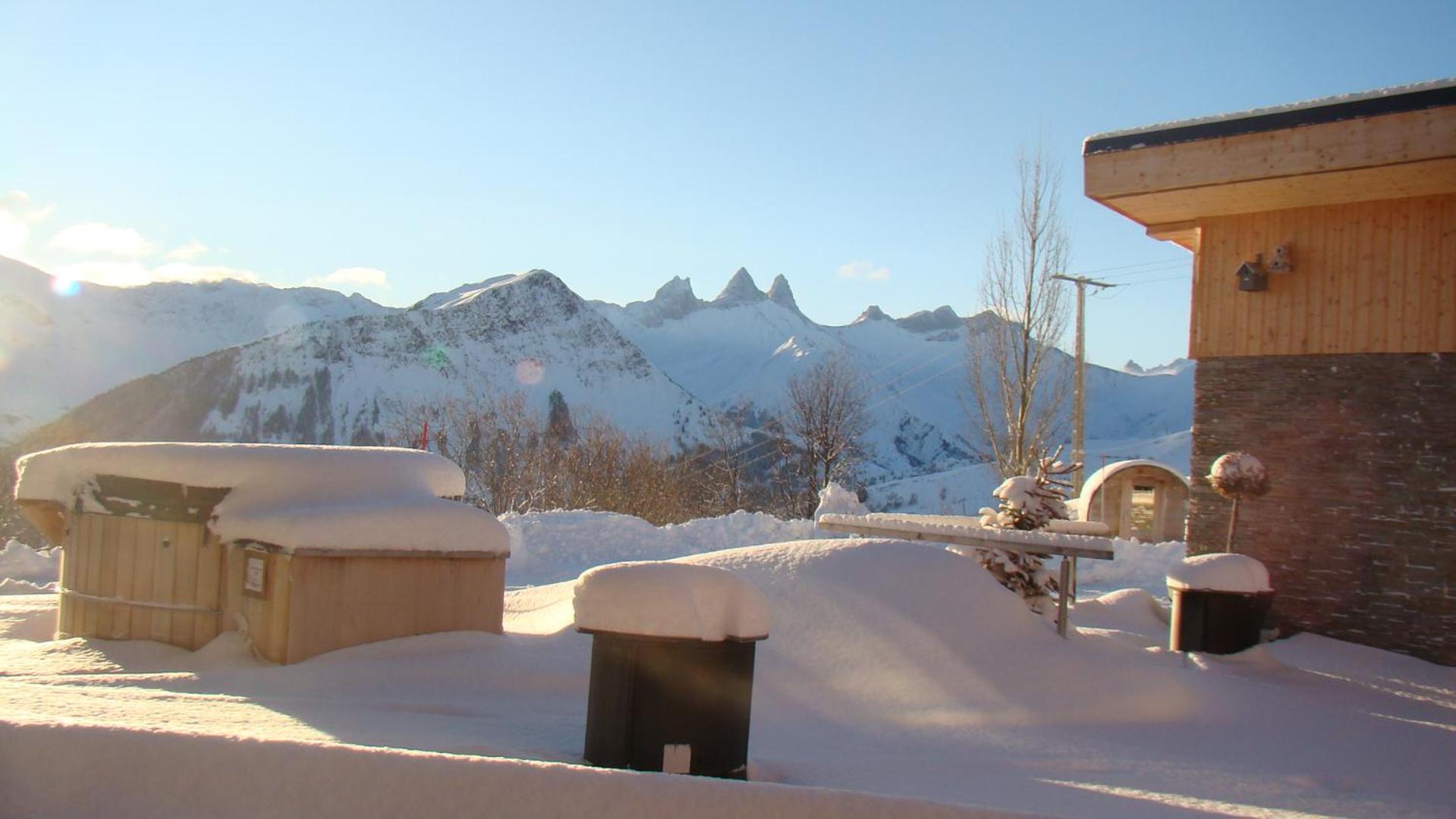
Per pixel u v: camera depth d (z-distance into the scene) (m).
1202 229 13.22
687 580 5.39
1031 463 29.41
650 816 3.87
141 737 4.08
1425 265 11.75
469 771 3.95
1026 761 6.89
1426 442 11.61
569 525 19.31
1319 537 12.16
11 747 4.09
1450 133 10.22
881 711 7.82
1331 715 8.73
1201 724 8.24
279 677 7.26
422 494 8.79
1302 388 12.41
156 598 8.39
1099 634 11.42
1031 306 29.67
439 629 8.39
